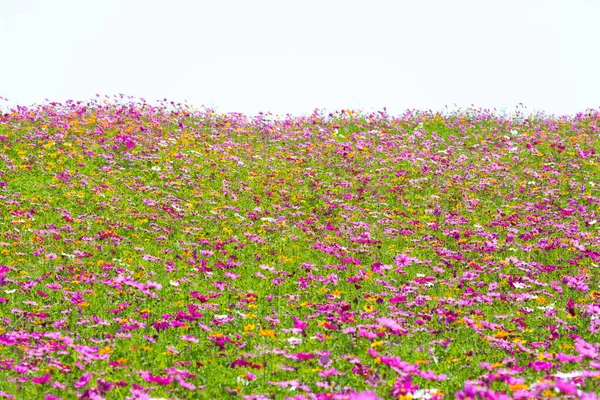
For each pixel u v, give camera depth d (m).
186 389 6.54
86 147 19.48
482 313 9.48
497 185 19.20
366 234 14.28
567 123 27.59
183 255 12.57
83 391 6.30
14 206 14.34
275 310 9.84
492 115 28.69
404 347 8.12
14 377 6.53
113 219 14.51
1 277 9.85
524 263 12.29
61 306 9.39
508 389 6.38
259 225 15.18
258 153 21.66
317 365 7.38
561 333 8.96
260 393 6.66
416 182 19.14
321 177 19.66
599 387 6.17
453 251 13.49
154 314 9.27
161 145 20.58
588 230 15.56
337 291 10.21
